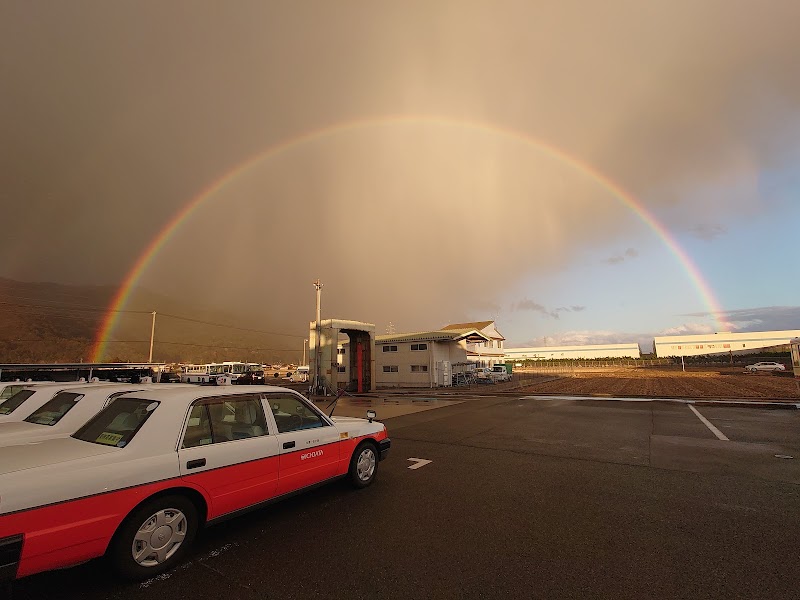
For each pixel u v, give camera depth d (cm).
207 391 442
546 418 1369
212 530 452
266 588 336
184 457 384
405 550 402
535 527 455
